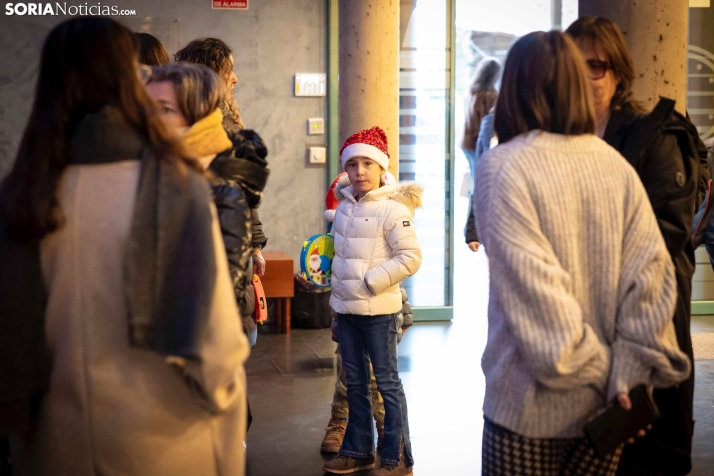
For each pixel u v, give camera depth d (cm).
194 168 154
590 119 180
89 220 147
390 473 331
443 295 697
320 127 680
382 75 493
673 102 206
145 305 144
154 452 149
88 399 146
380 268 325
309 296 654
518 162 175
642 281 169
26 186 146
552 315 164
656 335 167
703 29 686
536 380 172
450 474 345
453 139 684
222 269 150
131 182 149
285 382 491
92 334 146
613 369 168
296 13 669
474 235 381
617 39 213
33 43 638
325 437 373
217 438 158
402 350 578
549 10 953
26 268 146
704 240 390
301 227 689
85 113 151
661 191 200
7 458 202
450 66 680
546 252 169
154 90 191
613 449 167
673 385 173
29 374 145
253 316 315
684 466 203
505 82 186
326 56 675
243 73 669
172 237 146
